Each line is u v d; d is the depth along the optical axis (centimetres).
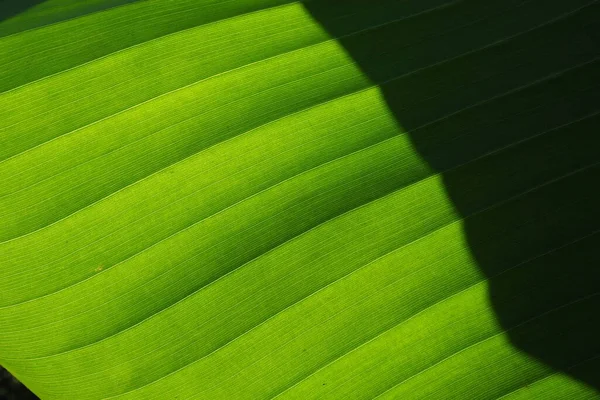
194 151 49
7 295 48
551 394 47
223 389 48
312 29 51
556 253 48
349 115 50
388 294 48
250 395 47
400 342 48
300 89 50
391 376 47
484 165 50
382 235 49
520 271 48
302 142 50
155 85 50
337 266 48
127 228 48
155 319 48
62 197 48
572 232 49
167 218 49
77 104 49
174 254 48
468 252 48
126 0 50
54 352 48
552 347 47
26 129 49
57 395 48
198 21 50
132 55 50
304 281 48
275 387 47
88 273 48
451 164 50
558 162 49
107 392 48
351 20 51
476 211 49
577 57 51
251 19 51
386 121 50
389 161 50
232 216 49
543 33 52
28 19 50
